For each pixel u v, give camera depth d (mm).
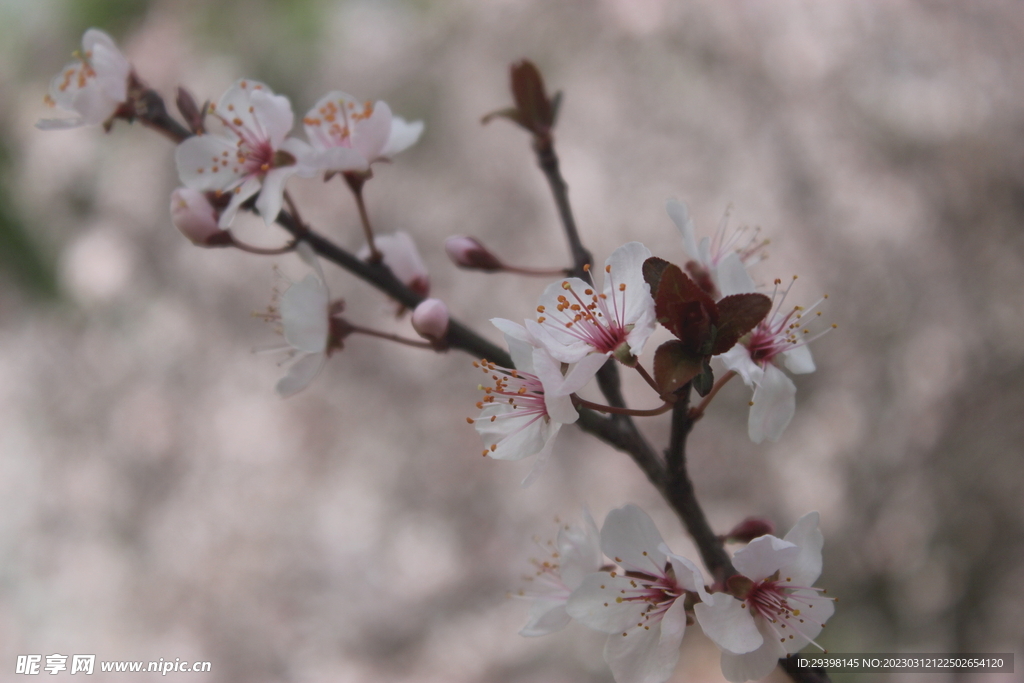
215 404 1121
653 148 1073
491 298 1060
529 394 406
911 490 962
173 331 1146
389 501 1065
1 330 1177
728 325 382
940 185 1023
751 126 1065
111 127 436
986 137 1028
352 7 1230
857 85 1067
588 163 1079
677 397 389
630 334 396
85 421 1151
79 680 1019
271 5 1200
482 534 1043
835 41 1081
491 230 1084
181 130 437
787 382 412
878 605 957
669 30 1103
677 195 1053
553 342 394
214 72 1173
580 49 1127
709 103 1080
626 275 399
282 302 424
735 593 397
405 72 1178
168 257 1153
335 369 1104
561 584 433
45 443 1149
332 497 1075
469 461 1061
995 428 940
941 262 997
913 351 983
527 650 1012
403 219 1102
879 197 1024
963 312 980
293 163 427
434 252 1086
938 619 915
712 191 1050
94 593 1086
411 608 1033
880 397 987
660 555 402
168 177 1174
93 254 1144
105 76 431
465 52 1165
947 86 1050
